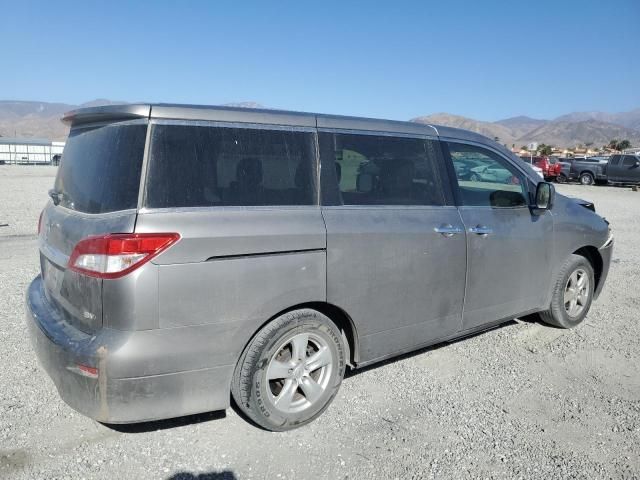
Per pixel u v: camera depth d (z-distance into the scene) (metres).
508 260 4.52
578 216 5.23
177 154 2.97
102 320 2.80
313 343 3.44
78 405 2.87
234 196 3.11
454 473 3.01
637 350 4.86
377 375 4.21
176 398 2.92
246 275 3.04
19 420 3.40
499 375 4.28
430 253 3.91
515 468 3.07
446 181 4.18
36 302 3.47
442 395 3.91
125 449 3.14
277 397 3.29
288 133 3.39
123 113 3.00
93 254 2.80
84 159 3.28
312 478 2.94
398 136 3.97
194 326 2.90
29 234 10.71
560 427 3.52
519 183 4.75
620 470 3.07
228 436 3.30
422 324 3.97
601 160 33.84
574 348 4.88
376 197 3.74
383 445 3.26
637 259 8.98
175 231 2.83
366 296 3.58
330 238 3.36
